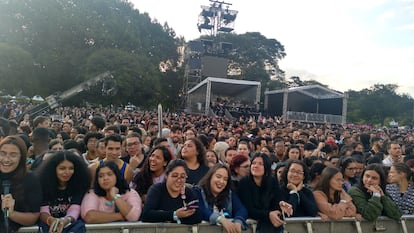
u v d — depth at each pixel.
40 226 3.23
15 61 41.28
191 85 59.66
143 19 64.69
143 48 60.22
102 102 44.38
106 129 7.16
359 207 4.34
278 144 7.89
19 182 3.16
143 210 3.61
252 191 3.99
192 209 3.53
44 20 48.06
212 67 58.50
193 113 46.56
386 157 7.95
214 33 68.94
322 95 42.03
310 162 6.07
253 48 73.25
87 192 3.60
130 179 4.70
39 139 5.36
